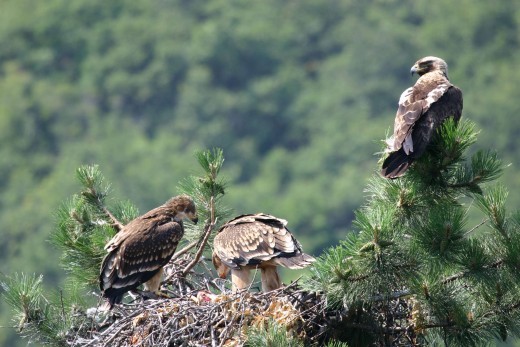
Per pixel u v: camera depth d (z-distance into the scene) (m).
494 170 11.50
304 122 60.78
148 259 13.12
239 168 57.59
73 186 47.78
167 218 13.52
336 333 11.66
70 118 57.78
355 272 10.77
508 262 10.92
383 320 11.67
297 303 11.59
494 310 11.14
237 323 11.44
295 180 54.84
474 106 52.22
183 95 61.44
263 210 50.91
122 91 60.78
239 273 12.79
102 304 12.93
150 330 11.66
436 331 11.64
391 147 12.09
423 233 10.95
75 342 11.98
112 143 55.62
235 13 69.00
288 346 10.53
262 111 62.03
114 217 13.73
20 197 47.91
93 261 13.15
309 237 48.19
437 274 10.94
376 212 10.85
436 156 11.74
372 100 61.66
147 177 50.75
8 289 12.30
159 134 58.69
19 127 54.97
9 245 41.31
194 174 13.77
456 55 61.72
